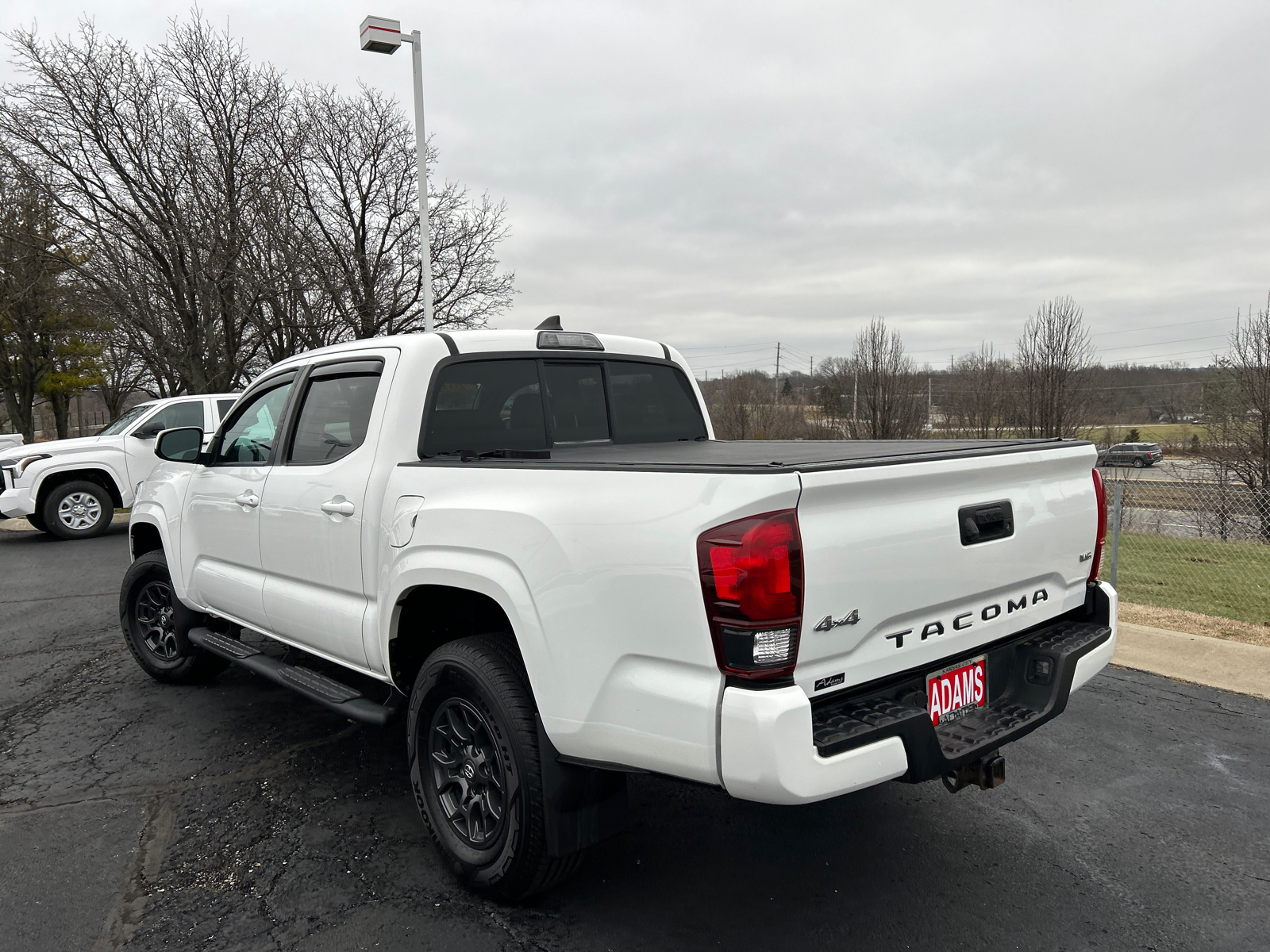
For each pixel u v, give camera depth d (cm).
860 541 225
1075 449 304
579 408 390
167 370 2427
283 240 2119
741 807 348
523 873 261
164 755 403
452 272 2558
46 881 291
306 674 370
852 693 233
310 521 352
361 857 308
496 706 262
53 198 2072
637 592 228
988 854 308
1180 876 293
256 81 2216
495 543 264
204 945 255
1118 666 527
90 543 1133
